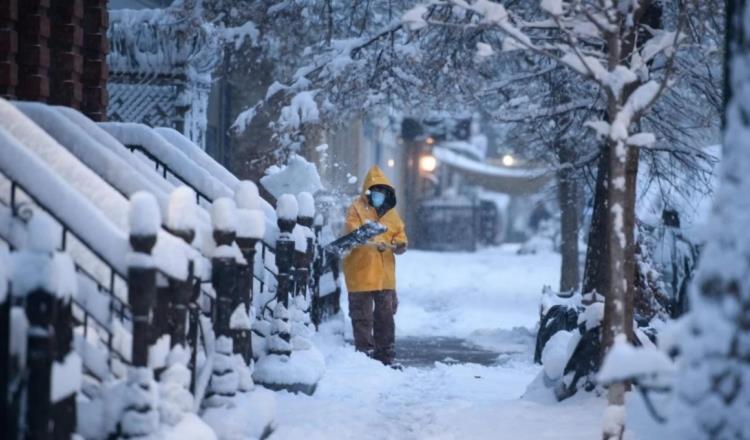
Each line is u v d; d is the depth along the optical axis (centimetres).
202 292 1227
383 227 1998
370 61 2509
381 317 2086
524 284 4812
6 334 745
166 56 2808
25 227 978
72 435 805
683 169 2202
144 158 1583
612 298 1079
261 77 3359
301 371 1566
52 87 1756
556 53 1842
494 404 1497
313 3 2770
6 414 750
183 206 992
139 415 890
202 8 2777
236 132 2770
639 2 1228
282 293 1566
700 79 1925
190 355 1105
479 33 2142
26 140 1073
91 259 1136
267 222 1623
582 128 2133
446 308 3659
